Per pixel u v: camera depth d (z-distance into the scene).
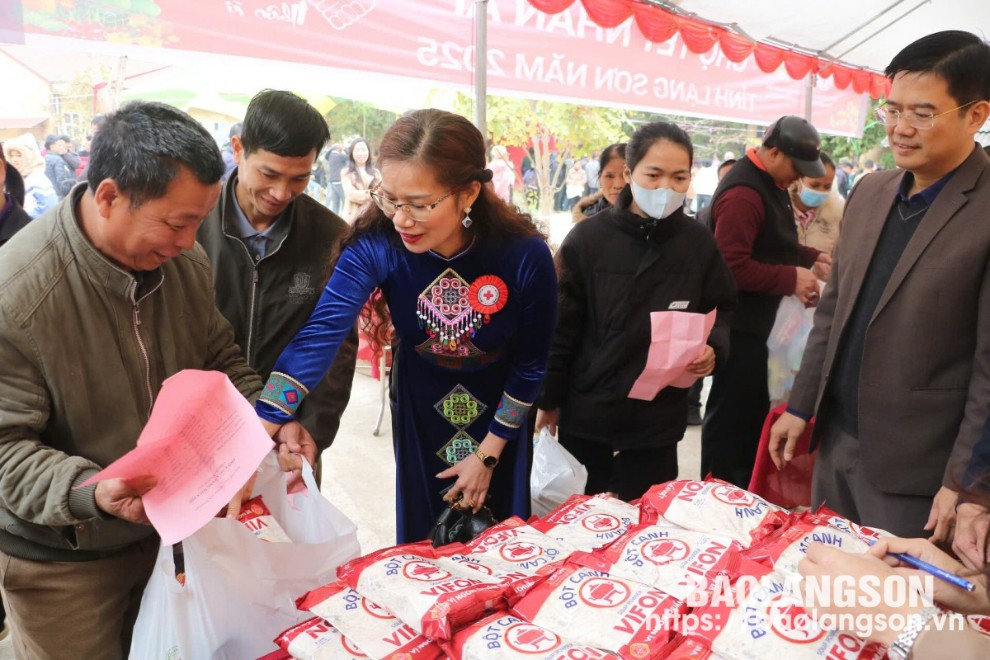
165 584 1.00
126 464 0.91
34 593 1.22
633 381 1.97
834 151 10.02
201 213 1.05
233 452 0.99
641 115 8.05
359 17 2.58
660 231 1.93
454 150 1.20
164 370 1.25
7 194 1.91
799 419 1.85
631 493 2.15
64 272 1.09
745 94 5.06
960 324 1.46
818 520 1.08
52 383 1.09
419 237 1.27
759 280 2.53
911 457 1.55
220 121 4.48
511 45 3.29
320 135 1.49
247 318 1.65
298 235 1.66
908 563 0.95
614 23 3.33
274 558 1.06
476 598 0.88
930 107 1.40
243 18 2.30
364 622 0.89
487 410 1.62
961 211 1.45
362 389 4.50
